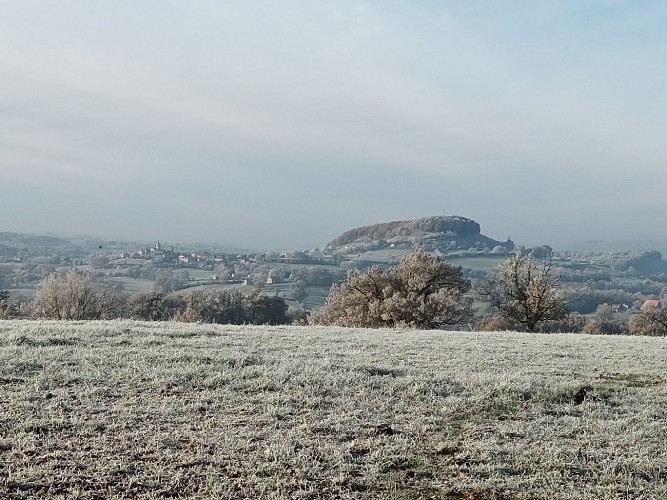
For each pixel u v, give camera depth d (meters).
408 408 11.53
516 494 7.82
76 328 19.77
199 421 10.16
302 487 7.79
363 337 22.88
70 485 7.42
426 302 51.00
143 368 13.43
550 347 21.81
